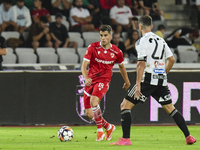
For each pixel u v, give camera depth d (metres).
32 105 28.98
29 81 28.92
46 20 46.91
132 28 51.09
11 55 42.81
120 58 20.55
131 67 33.44
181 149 16.59
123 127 17.77
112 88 29.38
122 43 47.06
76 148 16.89
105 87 20.20
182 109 29.56
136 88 17.39
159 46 17.98
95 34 50.47
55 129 26.94
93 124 29.66
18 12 47.75
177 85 29.45
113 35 46.78
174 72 29.39
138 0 56.06
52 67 34.19
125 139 17.83
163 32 51.28
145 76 17.83
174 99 29.44
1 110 28.77
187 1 60.94
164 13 59.53
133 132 25.22
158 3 60.41
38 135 23.44
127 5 55.00
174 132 25.27
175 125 29.56
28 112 28.95
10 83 28.80
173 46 50.78
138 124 29.56
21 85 28.88
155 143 19.08
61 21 48.12
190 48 49.88
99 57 19.94
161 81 17.92
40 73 28.98
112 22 52.22
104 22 52.22
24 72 28.88
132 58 47.44
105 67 20.17
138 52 17.62
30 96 28.95
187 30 51.69
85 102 21.06
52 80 29.05
